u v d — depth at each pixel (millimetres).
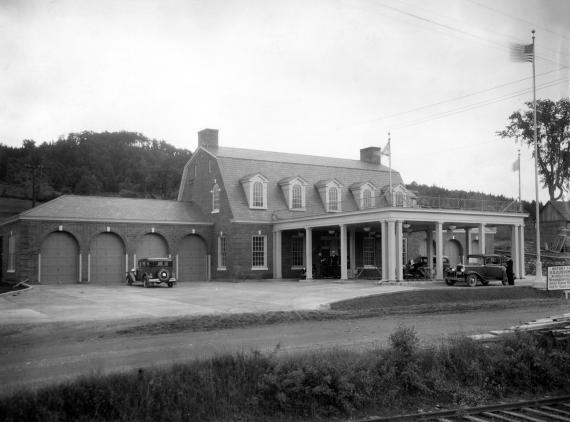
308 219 39438
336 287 31797
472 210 36781
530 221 66000
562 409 12109
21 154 91250
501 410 11656
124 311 21234
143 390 9625
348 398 10930
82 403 9156
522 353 13680
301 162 49031
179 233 42844
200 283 39469
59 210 38188
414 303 25969
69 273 38281
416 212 34156
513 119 57656
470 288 30359
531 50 33219
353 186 48125
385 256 34000
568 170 57688
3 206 73562
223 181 43031
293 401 10500
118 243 40406
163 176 112688
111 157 117812
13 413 8594
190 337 16219
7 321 18328
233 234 41375
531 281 36312
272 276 42531
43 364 12195
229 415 9883
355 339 16141
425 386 11906
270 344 15094
